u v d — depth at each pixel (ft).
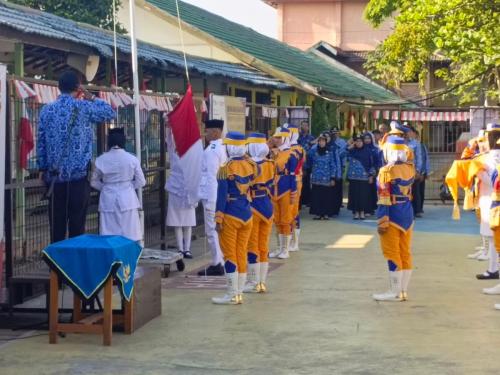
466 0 60.34
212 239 39.96
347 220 65.67
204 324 29.76
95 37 48.98
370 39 186.80
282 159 44.73
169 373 23.80
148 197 43.57
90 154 31.19
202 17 90.38
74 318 28.17
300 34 190.70
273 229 59.31
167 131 44.24
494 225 34.12
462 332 28.66
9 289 28.91
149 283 30.01
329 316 31.14
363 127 118.93
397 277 33.76
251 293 35.63
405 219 33.42
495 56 60.95
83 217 31.17
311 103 88.84
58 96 31.86
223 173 32.65
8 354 25.67
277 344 27.02
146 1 75.82
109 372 23.86
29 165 31.99
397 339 27.68
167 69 53.57
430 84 136.05
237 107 52.90
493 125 39.09
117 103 37.58
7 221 29.22
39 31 39.42
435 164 91.09
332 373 23.79
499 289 35.37
